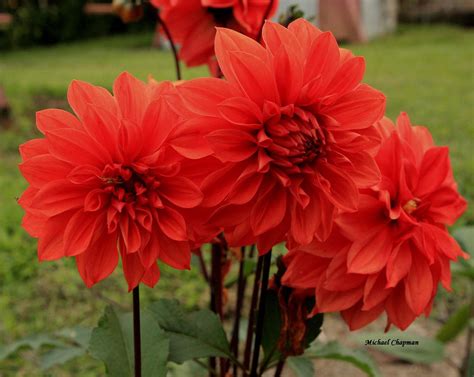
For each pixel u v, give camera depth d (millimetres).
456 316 1047
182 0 751
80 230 532
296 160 524
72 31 7770
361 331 1298
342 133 533
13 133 2902
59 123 538
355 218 588
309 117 526
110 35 8266
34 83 4008
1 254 1641
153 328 642
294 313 630
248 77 516
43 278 1548
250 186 524
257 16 730
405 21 7570
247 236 538
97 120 526
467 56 4879
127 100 542
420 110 3059
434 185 629
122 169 532
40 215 542
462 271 990
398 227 601
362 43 6031
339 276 585
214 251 720
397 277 584
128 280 539
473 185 1942
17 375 1193
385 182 607
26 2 7578
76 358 1235
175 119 526
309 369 794
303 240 531
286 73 522
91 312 1395
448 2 7371
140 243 528
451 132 2625
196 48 764
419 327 1316
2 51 7199
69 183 530
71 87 541
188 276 1515
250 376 663
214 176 523
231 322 1305
